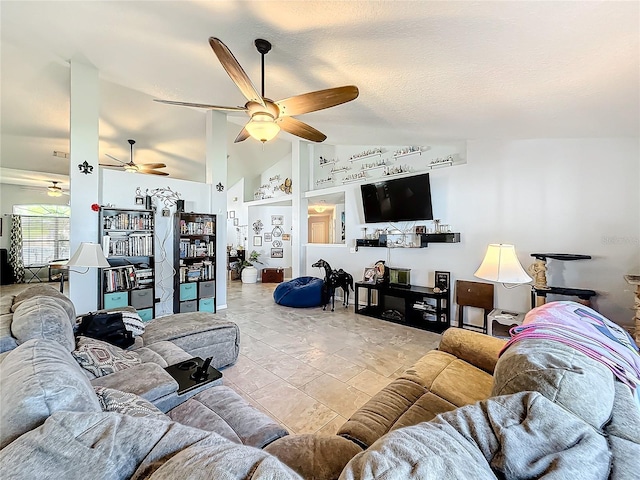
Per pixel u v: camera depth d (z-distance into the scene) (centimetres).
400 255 500
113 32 244
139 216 430
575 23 131
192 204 486
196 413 155
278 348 343
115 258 427
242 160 784
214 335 283
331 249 615
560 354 111
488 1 128
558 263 350
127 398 133
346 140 512
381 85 239
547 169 359
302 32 185
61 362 113
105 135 553
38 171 660
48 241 828
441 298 414
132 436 76
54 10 219
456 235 420
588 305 320
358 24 165
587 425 77
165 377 170
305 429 202
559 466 64
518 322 341
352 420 147
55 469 67
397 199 484
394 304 482
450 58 182
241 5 168
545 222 360
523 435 72
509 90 210
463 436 75
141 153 654
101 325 237
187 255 466
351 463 70
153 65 298
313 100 223
